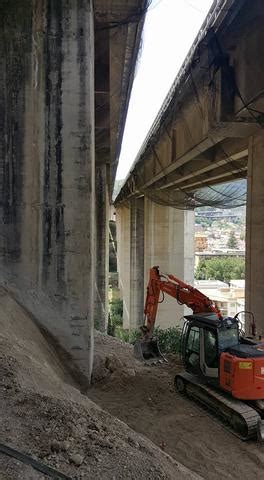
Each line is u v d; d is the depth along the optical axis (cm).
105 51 1495
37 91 1152
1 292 1130
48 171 1166
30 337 1028
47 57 1145
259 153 1419
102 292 3175
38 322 1173
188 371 1259
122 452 559
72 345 1186
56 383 811
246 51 1277
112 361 1390
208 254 15062
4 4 1138
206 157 2258
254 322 1368
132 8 1224
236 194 3322
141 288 5072
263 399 1064
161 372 1427
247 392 1045
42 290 1179
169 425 1054
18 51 1147
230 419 1051
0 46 1145
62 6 1137
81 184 1166
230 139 1984
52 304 1180
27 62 1149
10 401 612
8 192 1170
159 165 2817
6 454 480
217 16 1218
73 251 1177
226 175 2623
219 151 2180
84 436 571
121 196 5991
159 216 4216
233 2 1120
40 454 497
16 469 455
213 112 1445
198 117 1775
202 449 944
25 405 609
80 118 1152
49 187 1167
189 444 964
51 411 609
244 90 1290
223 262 13562
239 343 1188
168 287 1483
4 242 1175
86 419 636
